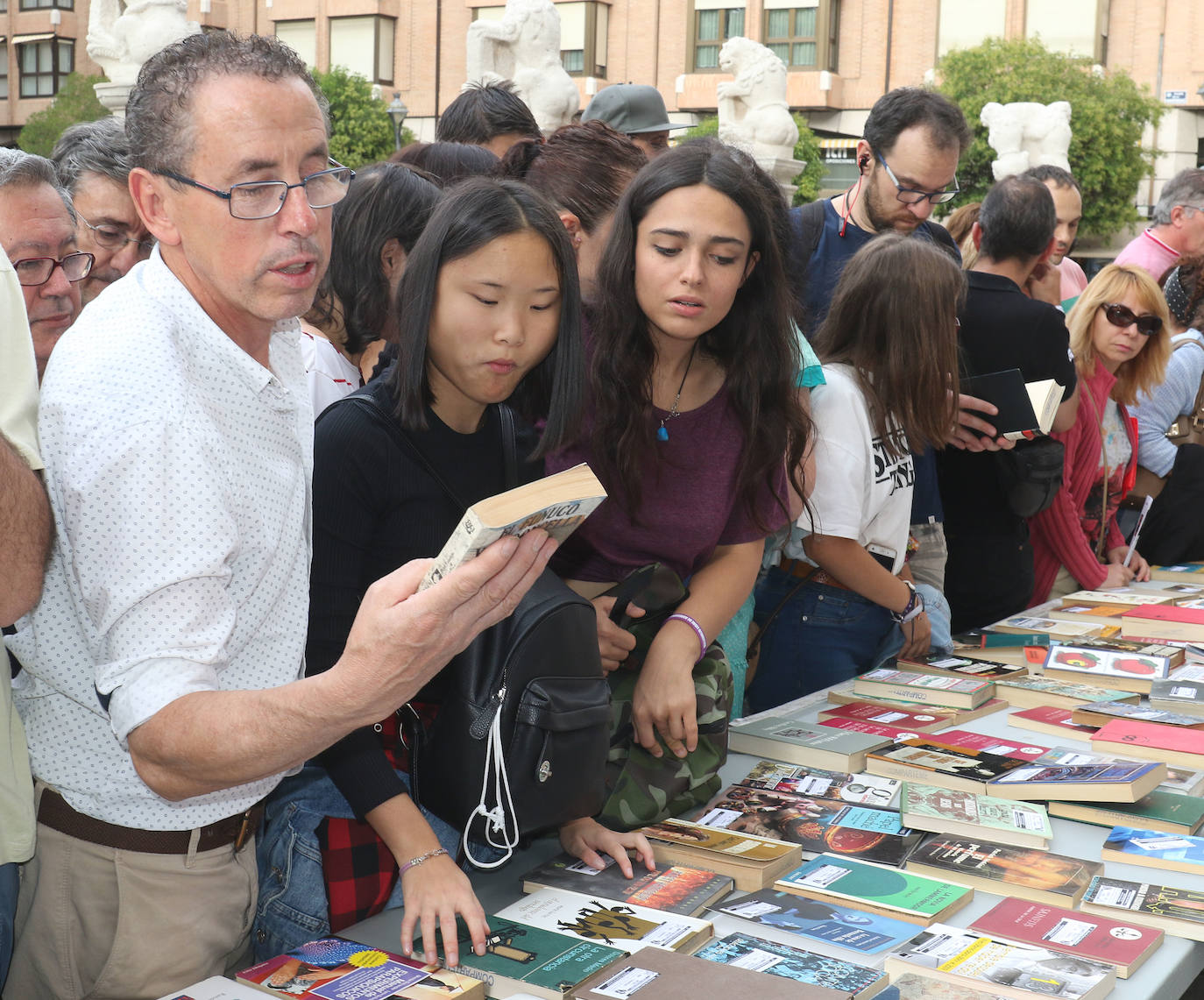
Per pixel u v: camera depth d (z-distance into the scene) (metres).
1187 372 3.91
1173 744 1.99
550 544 1.14
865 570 2.43
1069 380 2.96
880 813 1.76
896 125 3.09
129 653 1.12
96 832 1.34
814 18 28.08
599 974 1.28
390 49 31.52
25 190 1.80
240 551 1.25
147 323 1.21
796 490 2.04
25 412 1.20
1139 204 26.25
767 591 2.60
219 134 1.16
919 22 27.45
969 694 2.25
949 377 2.40
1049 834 1.66
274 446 1.33
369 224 2.06
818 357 2.51
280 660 1.35
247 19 32.66
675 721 1.72
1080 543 3.37
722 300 1.77
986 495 2.99
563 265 1.52
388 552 1.54
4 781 1.30
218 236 1.18
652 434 1.84
